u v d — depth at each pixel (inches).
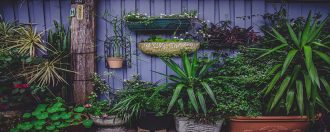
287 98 126.3
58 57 156.9
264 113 138.6
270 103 132.0
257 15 162.9
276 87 135.1
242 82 139.6
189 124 134.7
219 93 139.3
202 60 152.1
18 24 163.8
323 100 132.7
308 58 119.4
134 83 160.4
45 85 151.0
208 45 159.6
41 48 157.9
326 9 163.5
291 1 162.9
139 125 143.6
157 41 151.2
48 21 164.1
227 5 162.6
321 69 130.0
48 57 156.6
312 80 117.2
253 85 141.6
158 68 163.5
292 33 132.5
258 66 147.9
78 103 154.1
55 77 156.6
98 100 163.5
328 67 127.8
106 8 161.2
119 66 155.2
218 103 137.3
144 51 152.3
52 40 158.6
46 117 134.6
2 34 156.3
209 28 159.3
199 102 135.1
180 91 135.6
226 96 138.3
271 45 150.3
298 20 157.1
